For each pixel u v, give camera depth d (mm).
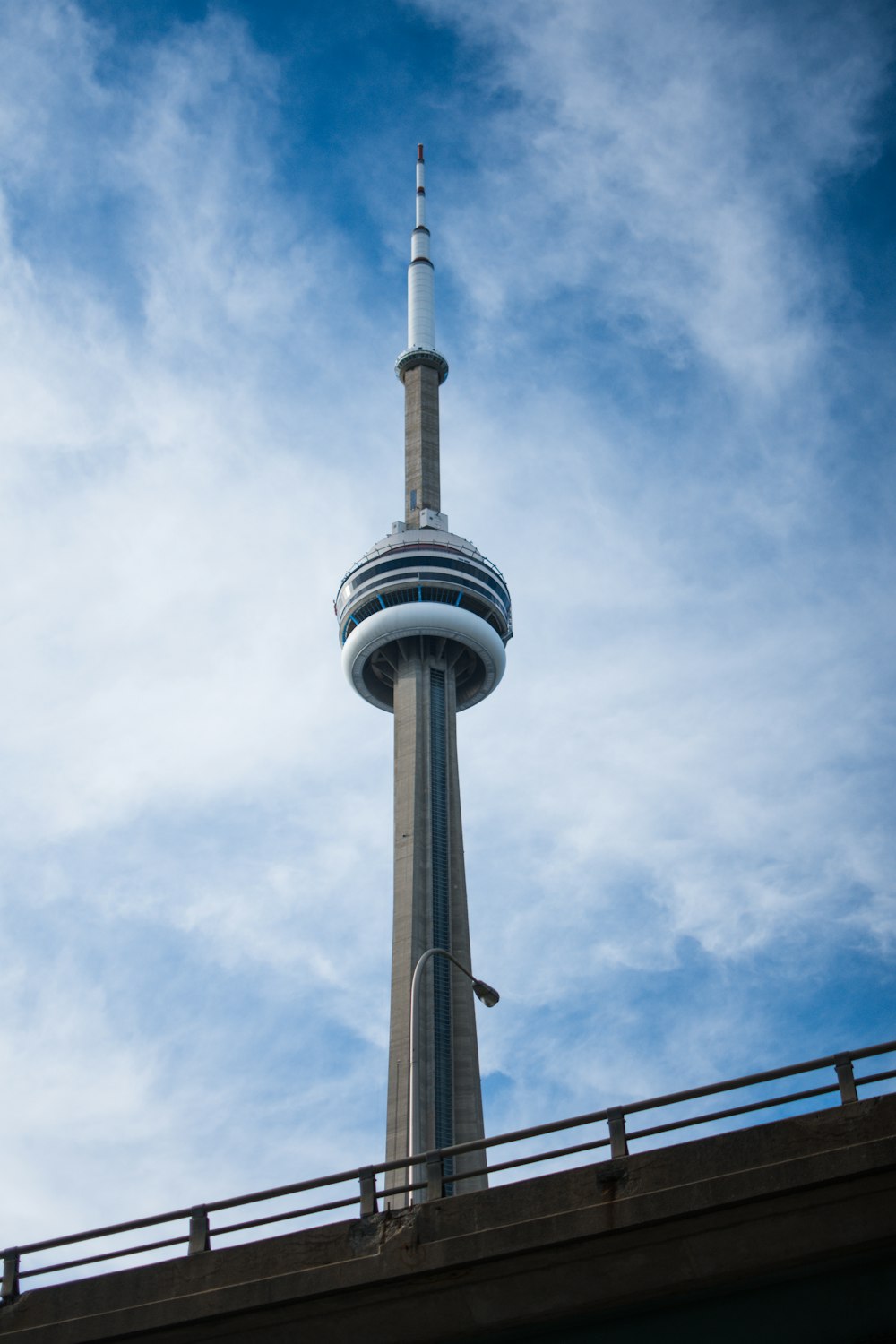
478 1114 108875
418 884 120062
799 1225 21703
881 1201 21328
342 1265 24031
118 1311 25469
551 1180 23547
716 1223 21984
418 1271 23359
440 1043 112125
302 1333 24516
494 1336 23484
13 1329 26234
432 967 115812
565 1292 22844
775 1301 21906
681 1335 22266
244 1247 25328
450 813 127562
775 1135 22469
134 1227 27266
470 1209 23844
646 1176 22859
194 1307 24766
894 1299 21219
